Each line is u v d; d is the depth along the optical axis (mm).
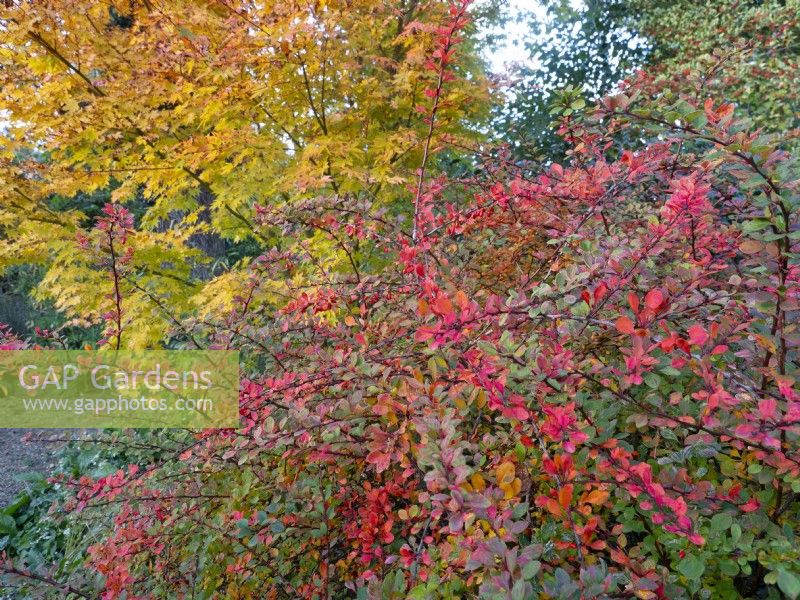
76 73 4016
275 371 2211
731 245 1504
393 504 1642
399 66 3893
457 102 3738
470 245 2424
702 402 1290
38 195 4195
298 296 2234
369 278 2090
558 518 1253
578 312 1287
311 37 3260
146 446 2506
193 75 3850
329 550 1688
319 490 1684
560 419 1043
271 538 1640
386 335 1897
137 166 4020
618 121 1905
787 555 979
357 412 1402
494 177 2594
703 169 1410
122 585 1719
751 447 1172
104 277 3846
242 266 4277
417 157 4195
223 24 3488
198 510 1977
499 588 847
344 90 3822
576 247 1863
